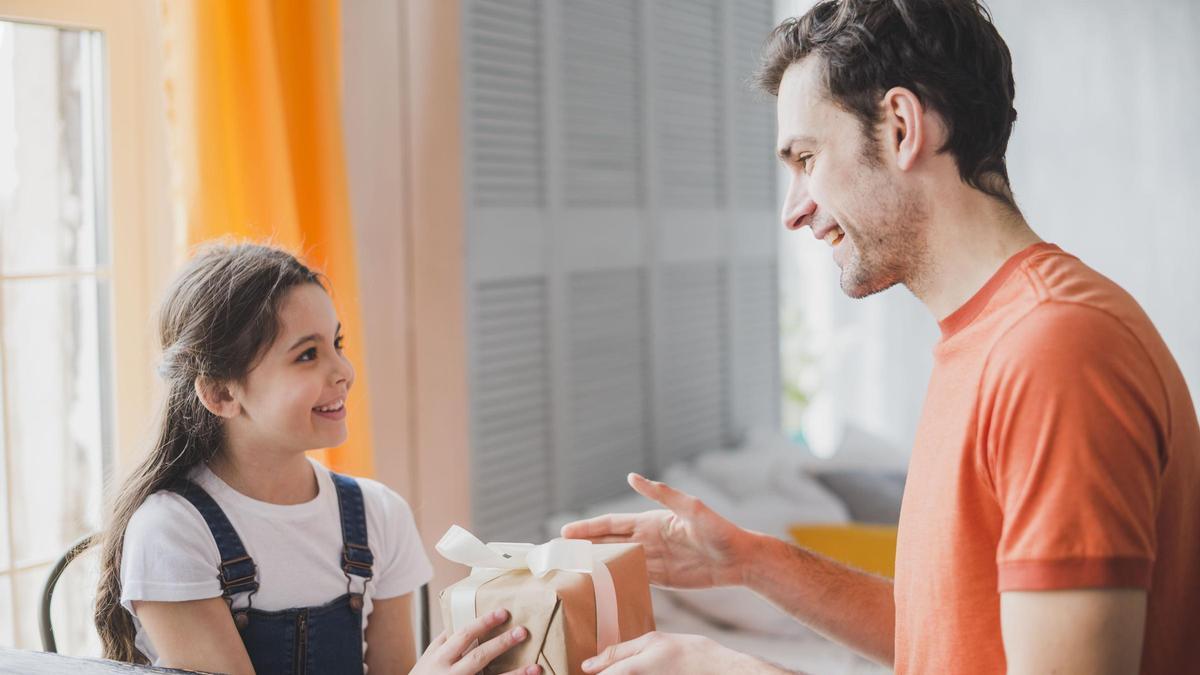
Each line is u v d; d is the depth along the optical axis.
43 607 1.33
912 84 0.90
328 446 1.27
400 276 2.21
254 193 1.81
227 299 1.23
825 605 1.19
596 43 2.74
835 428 4.01
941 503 0.88
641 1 2.92
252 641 1.24
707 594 2.49
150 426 1.29
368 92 2.14
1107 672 0.75
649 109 2.96
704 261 3.26
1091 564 0.75
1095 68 3.69
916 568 0.92
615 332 2.87
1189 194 3.63
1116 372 0.78
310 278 1.29
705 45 3.24
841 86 0.93
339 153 1.94
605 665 0.96
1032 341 0.81
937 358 0.93
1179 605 0.84
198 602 1.19
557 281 2.62
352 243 1.97
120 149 1.90
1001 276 0.89
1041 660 0.76
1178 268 3.67
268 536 1.27
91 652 1.94
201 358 1.22
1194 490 0.85
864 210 0.94
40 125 1.80
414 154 2.22
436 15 2.23
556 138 2.59
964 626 0.87
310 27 1.90
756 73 1.03
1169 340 3.71
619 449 2.90
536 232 2.54
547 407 2.62
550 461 2.63
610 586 1.04
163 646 1.19
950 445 0.87
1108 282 0.86
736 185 3.44
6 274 1.77
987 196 0.91
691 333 3.22
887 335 3.86
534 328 2.56
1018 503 0.79
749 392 3.55
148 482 1.25
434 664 0.99
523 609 1.00
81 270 1.87
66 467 1.88
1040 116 3.78
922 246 0.93
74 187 1.86
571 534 1.25
